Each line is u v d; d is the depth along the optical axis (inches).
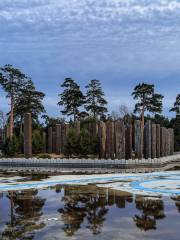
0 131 1815.9
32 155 1354.6
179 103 2645.2
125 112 2733.8
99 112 2480.3
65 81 2346.2
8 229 373.1
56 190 645.3
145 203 510.3
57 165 1149.7
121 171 1024.2
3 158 1262.3
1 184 732.7
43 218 422.6
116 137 1176.2
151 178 823.1
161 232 361.4
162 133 1507.1
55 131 1441.9
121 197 561.3
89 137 1285.7
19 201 535.8
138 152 1246.3
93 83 2476.6
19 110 2103.8
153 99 2402.8
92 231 365.1
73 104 2341.3
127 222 402.0
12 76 1961.1
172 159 1427.2
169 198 549.3
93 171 1026.7
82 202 523.5
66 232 361.4
